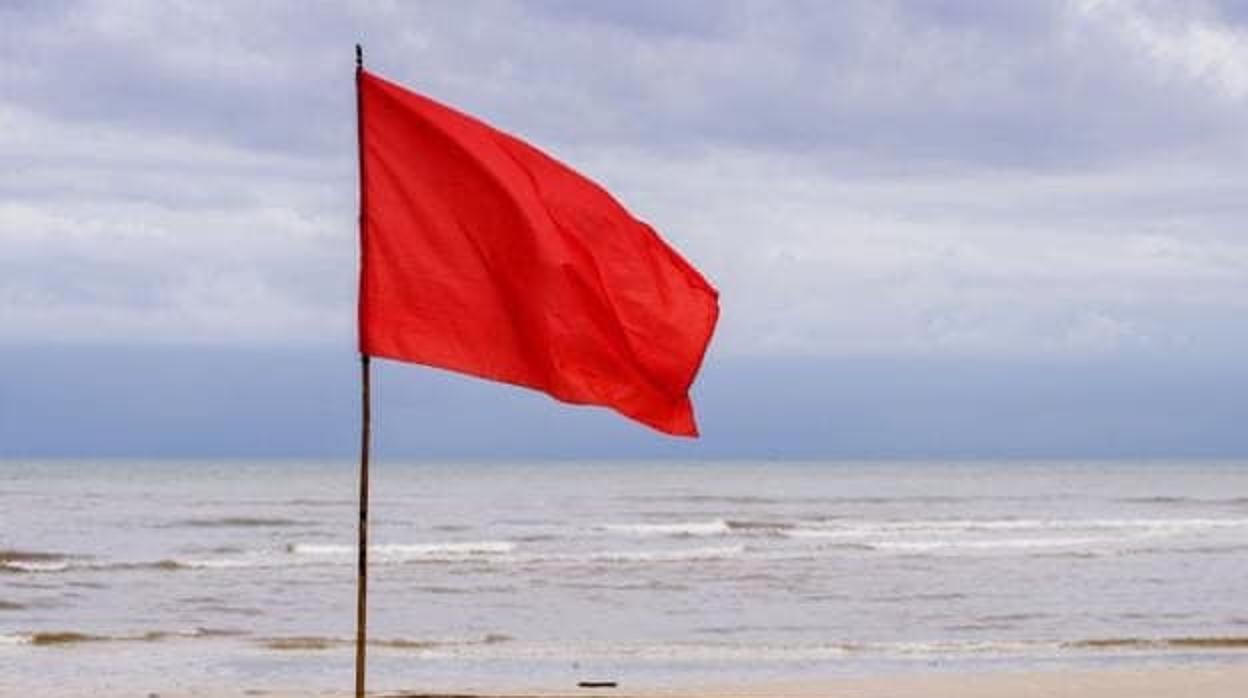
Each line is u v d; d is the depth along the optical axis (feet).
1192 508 307.99
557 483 481.05
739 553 171.12
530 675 77.82
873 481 521.65
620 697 66.44
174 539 194.70
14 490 363.15
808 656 86.28
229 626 103.50
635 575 142.20
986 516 271.49
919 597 124.26
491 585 132.98
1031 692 67.51
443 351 40.78
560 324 40.01
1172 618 110.73
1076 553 173.99
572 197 40.32
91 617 109.19
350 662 82.84
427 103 40.75
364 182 40.91
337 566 150.41
